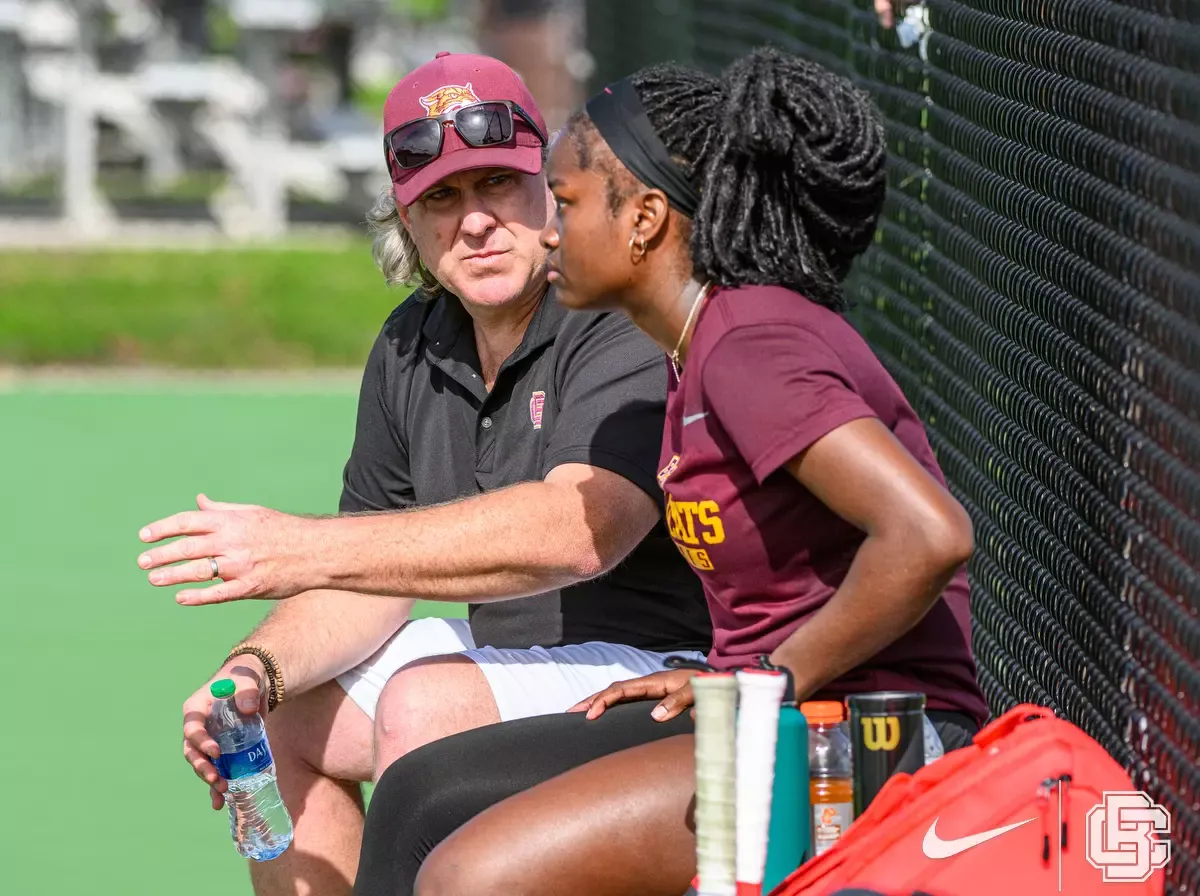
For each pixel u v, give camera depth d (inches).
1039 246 498.3
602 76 2190.0
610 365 506.6
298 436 1612.9
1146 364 415.2
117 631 1026.7
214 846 716.0
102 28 3331.7
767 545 399.9
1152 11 410.6
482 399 540.4
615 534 484.4
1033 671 507.8
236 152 3031.5
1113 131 437.7
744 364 385.1
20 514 1321.4
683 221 407.8
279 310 2103.8
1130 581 426.9
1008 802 353.1
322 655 515.5
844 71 770.8
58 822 741.3
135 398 1804.9
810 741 391.9
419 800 424.8
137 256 2452.0
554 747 426.0
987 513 556.4
